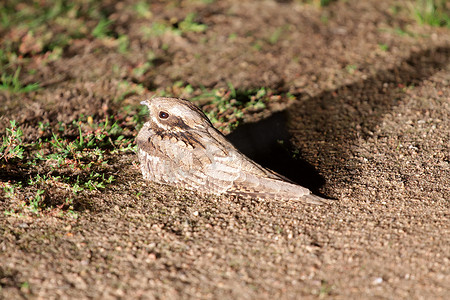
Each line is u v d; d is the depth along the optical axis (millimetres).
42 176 9875
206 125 9469
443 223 8570
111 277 7730
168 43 15344
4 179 9711
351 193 9430
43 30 15836
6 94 12812
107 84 13141
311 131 11461
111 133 11242
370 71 13695
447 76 13133
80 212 9023
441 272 7672
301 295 7414
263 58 14547
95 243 8375
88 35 15711
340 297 7363
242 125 11734
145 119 11898
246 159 9094
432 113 11648
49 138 11094
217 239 8453
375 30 15773
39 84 13289
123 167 10273
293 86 13258
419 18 15883
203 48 15102
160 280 7684
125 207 9172
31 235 8500
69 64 14258
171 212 9062
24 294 7430
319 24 16266
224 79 13594
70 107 12266
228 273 7805
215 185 9148
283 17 16750
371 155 10484
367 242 8281
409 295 7344
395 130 11219
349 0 17719
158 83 13414
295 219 8859
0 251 8156
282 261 8000
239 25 16312
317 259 8016
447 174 9719
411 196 9242
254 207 9180
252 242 8391
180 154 9352
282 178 9016
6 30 15773
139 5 17250
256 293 7457
